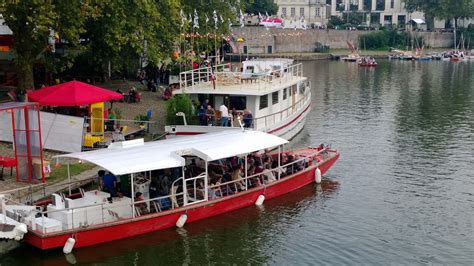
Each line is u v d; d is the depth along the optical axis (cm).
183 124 3058
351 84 7212
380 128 4234
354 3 15362
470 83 7419
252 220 2291
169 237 2105
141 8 3750
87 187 2367
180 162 2120
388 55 12306
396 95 6131
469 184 2833
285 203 2489
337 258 1997
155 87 4953
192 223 2212
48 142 2822
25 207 1953
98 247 1970
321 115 4772
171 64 5209
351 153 3441
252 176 2391
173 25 4428
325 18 14362
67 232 1884
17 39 3497
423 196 2644
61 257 1894
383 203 2538
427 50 13300
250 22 11756
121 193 2089
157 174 2230
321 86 6956
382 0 15188
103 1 3528
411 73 8875
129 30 3919
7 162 2373
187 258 1969
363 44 13012
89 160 2053
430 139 3850
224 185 2339
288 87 3656
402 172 3033
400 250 2069
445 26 14850
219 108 3188
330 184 2791
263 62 4150
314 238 2152
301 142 3706
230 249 2045
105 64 4547
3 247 1917
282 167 2556
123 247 2008
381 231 2231
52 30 3844
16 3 3078
